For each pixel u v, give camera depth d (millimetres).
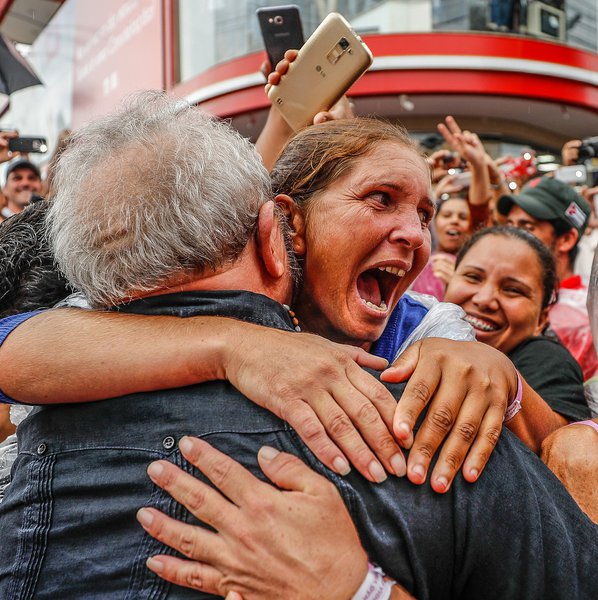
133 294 925
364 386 845
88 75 8156
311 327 1165
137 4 7301
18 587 856
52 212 987
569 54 6734
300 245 1120
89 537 848
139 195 881
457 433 841
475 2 6520
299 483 787
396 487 804
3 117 10664
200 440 818
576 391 1659
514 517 814
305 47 1546
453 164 3156
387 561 785
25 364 907
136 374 866
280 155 1190
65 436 899
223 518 775
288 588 755
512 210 2684
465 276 1901
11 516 909
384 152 1087
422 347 949
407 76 6504
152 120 932
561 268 2670
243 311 909
